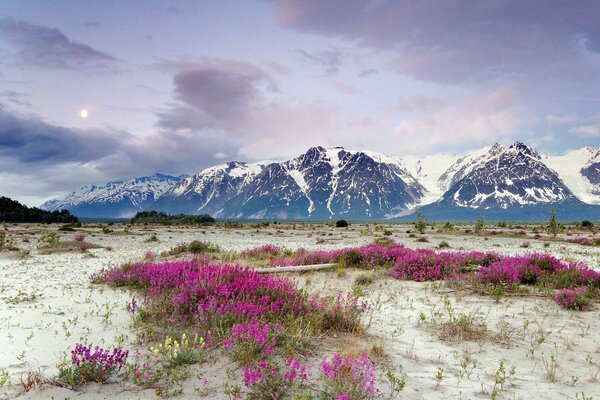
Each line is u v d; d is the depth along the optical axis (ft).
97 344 25.30
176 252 94.43
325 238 174.91
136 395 18.02
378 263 62.28
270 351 22.11
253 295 31.17
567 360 23.45
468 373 21.30
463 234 213.87
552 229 179.42
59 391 18.38
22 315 33.58
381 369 21.59
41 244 123.03
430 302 38.86
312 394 18.17
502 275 45.65
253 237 194.18
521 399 18.35
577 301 36.47
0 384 19.26
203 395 17.87
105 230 229.86
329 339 26.61
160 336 25.75
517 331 29.19
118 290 44.65
